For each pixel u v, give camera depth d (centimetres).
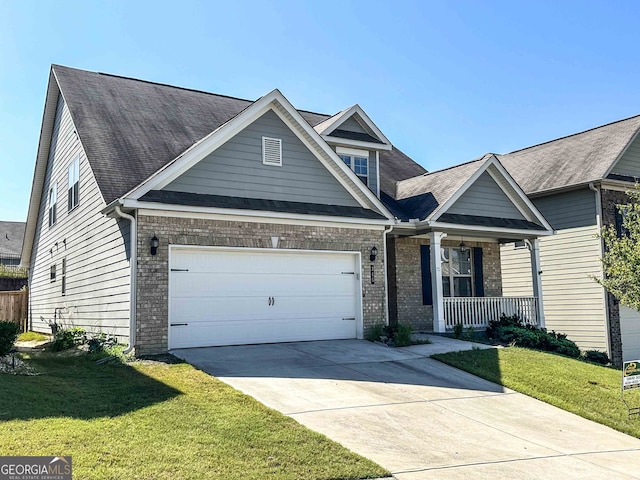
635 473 673
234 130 1346
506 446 738
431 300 1831
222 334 1302
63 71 1788
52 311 2031
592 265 1909
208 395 845
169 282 1229
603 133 2086
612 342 1855
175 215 1243
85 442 616
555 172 2072
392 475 609
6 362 1079
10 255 4306
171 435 661
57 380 928
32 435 622
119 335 1266
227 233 1308
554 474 648
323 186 1479
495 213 1748
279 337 1378
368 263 1523
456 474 624
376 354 1270
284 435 689
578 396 1012
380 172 2070
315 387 956
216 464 586
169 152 1486
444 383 1044
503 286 2244
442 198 1652
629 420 913
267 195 1385
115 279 1311
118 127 1528
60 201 1962
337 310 1473
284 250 1387
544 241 2077
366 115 1764
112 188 1280
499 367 1173
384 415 824
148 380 937
